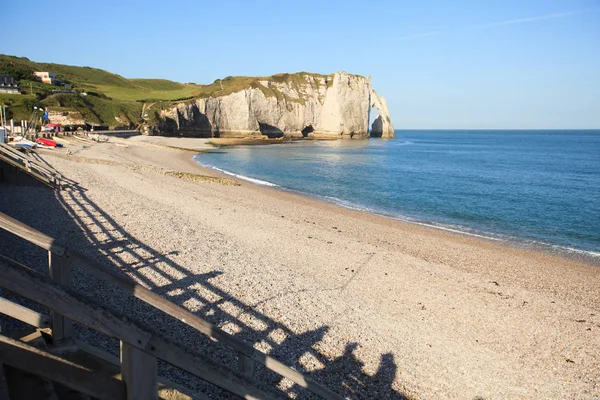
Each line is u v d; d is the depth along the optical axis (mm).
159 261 14188
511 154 103750
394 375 9188
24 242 13086
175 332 9172
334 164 68188
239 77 174375
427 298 13867
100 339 7547
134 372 2701
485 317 12719
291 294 12805
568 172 63750
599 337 11852
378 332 11070
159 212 22156
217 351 8672
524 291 15141
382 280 15211
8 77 91625
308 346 9820
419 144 148875
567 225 28125
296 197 35094
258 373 8367
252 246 17828
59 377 2730
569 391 9266
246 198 31281
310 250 18156
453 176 56250
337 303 12625
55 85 114562
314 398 7855
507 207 34438
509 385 9336
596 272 18109
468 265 18016
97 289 10680
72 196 23062
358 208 32125
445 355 10320
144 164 47219
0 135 35031
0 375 2865
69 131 71500
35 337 4793
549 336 11750
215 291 12203
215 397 6773
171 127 105312
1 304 4797
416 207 33719
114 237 16344
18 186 23156
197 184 35750
